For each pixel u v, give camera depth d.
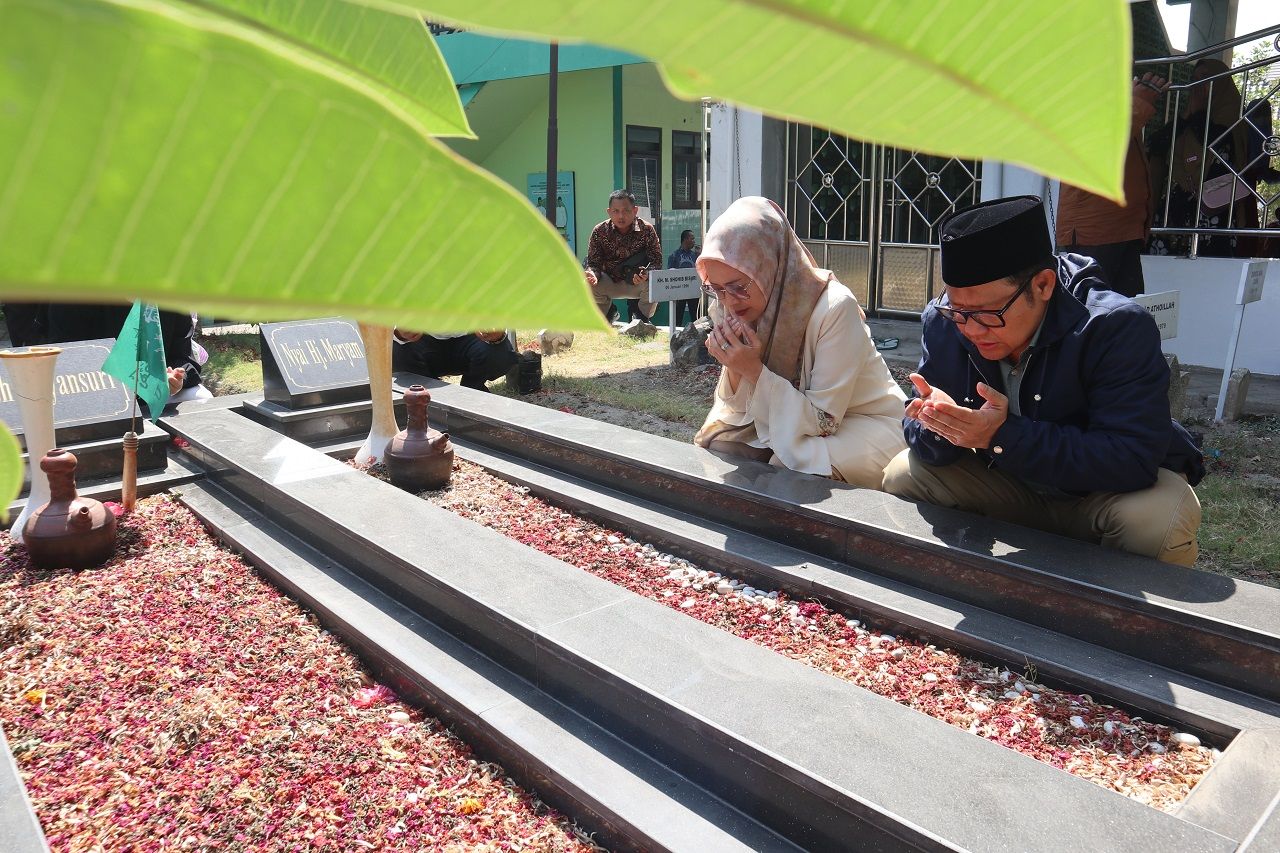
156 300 0.26
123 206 0.24
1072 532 3.48
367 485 4.48
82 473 5.04
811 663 3.18
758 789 2.36
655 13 0.24
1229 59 8.23
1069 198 6.54
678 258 12.71
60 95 0.23
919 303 9.60
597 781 2.54
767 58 0.26
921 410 3.05
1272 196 7.49
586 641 2.90
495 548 3.67
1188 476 3.35
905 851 2.06
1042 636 3.08
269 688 3.21
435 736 2.95
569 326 0.30
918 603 3.36
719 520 4.21
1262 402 6.68
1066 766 2.56
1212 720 2.60
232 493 4.93
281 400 6.06
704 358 8.89
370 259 0.27
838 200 9.95
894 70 0.26
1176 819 2.05
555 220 8.78
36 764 2.79
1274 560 4.01
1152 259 7.93
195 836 2.49
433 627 3.44
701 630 2.98
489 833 2.52
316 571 3.98
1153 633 2.87
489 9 0.24
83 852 2.43
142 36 0.23
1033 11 0.25
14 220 0.24
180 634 3.58
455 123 0.49
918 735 2.39
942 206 9.22
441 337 7.25
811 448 4.19
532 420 5.45
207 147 0.25
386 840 2.48
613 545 4.30
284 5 0.44
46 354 4.36
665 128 14.99
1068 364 3.04
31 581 4.00
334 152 0.26
